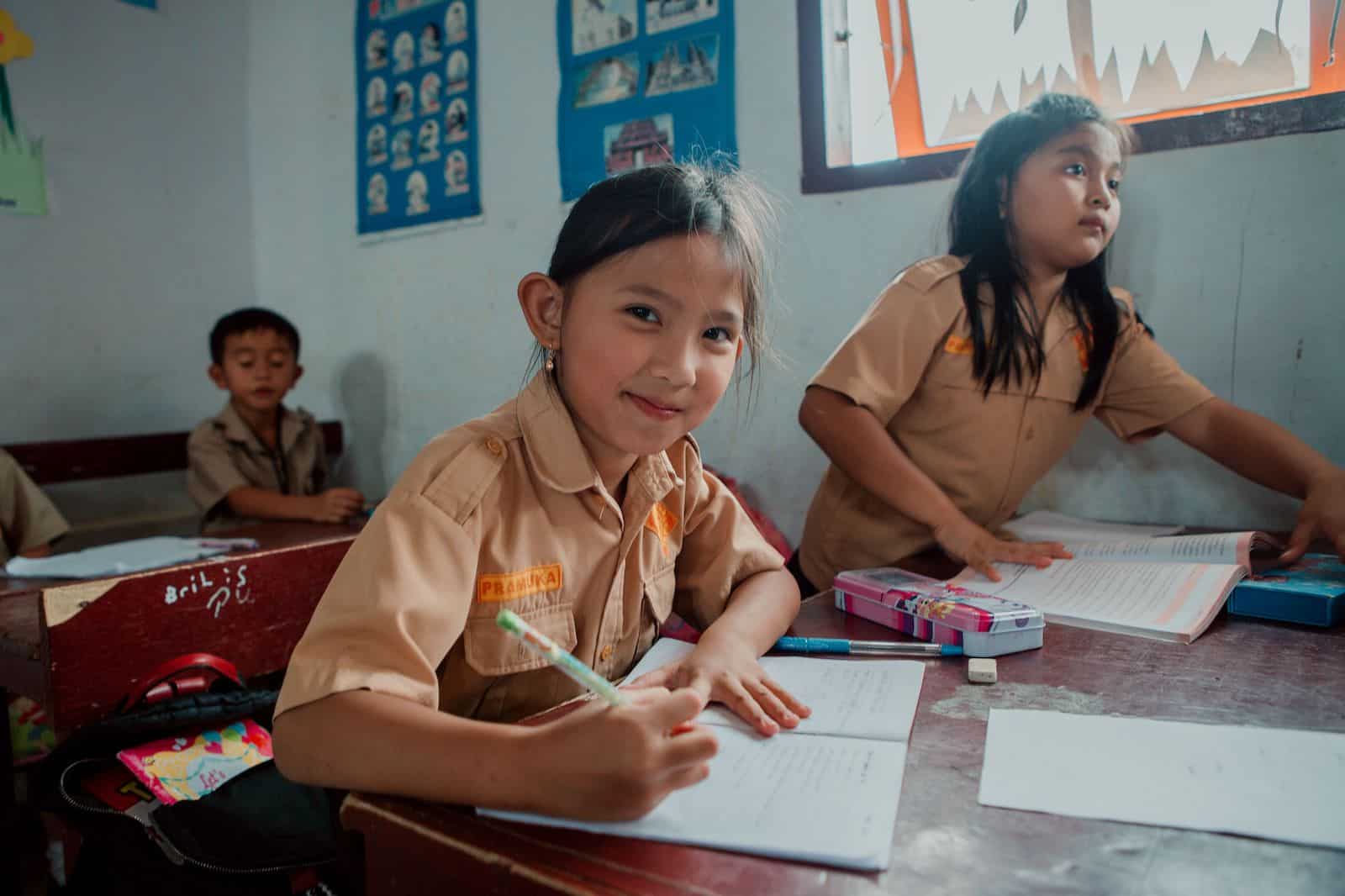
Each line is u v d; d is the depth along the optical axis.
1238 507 1.40
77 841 0.97
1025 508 1.57
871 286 1.64
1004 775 0.55
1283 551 1.10
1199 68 1.41
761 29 1.71
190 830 0.82
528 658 0.71
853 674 0.74
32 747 1.77
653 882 0.44
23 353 2.17
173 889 0.83
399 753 0.51
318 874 0.81
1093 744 0.59
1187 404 1.31
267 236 2.58
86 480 2.21
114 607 0.97
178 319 2.45
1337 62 1.31
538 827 0.49
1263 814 0.50
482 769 0.50
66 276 2.24
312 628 0.59
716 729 0.63
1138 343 1.35
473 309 2.18
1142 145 1.40
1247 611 0.90
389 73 2.27
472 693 0.71
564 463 0.73
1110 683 0.71
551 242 2.03
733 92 1.75
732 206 0.70
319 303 2.49
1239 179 1.34
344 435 2.47
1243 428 1.25
